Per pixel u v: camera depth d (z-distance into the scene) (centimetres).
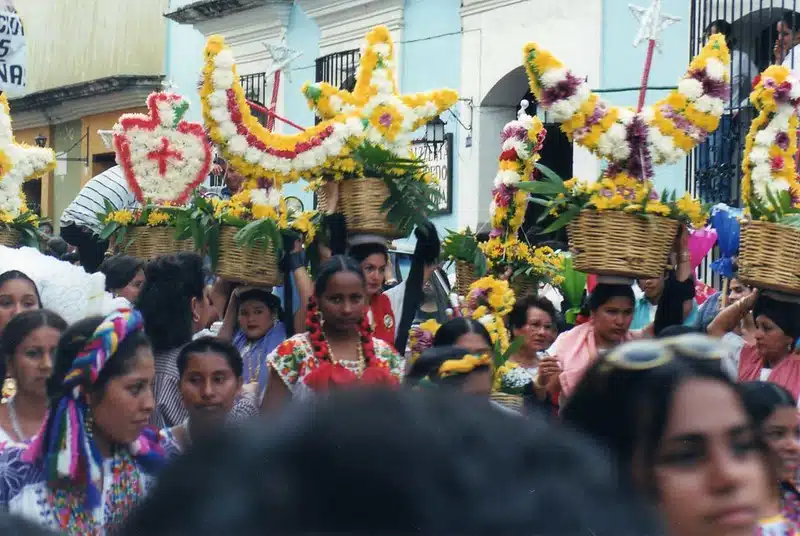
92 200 960
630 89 1093
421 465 79
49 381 340
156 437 360
